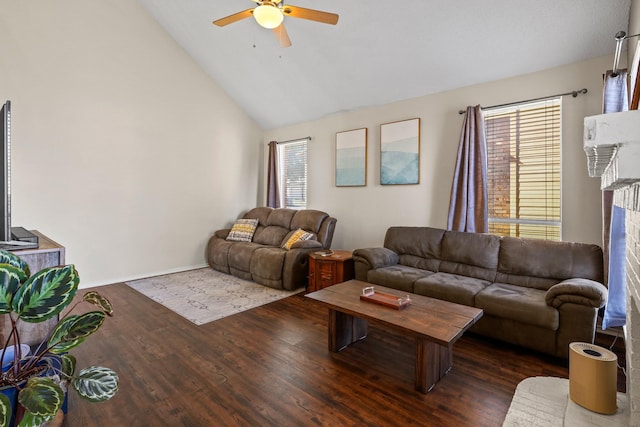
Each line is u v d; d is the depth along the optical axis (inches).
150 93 175.6
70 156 150.3
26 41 137.4
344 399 72.6
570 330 87.8
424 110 153.6
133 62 168.9
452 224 139.3
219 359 90.0
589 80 112.0
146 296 145.3
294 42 150.0
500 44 117.0
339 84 165.9
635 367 61.2
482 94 136.1
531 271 113.0
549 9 101.0
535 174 125.2
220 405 70.2
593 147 38.7
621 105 96.6
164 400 71.6
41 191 143.1
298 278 157.9
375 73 150.4
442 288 110.5
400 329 75.1
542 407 69.2
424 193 153.9
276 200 221.0
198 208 199.6
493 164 135.9
